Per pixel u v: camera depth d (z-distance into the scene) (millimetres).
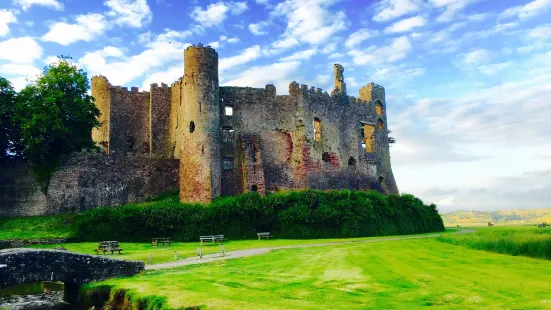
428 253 24906
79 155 43156
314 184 55156
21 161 43844
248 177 49750
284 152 54719
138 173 45938
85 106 44875
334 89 63188
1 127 42906
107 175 44156
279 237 40281
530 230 31031
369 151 65312
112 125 53219
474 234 30297
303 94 57188
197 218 38906
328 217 41312
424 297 13266
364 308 12398
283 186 53312
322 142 57844
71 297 20719
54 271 19719
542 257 21531
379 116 67938
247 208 40375
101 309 17828
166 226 38031
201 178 45312
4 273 18484
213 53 48906
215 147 46906
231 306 13414
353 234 41688
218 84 49250
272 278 17797
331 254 26156
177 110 52469
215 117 47750
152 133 53688
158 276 20000
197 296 14945
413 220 48656
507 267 18422
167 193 47094
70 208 41875
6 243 33250
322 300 13617
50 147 42688
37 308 20406
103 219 37469
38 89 43594
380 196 47250
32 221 39562
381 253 25672
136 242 36969
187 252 29266
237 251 29438
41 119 40625
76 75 45719
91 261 20609
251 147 50906
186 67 48438
